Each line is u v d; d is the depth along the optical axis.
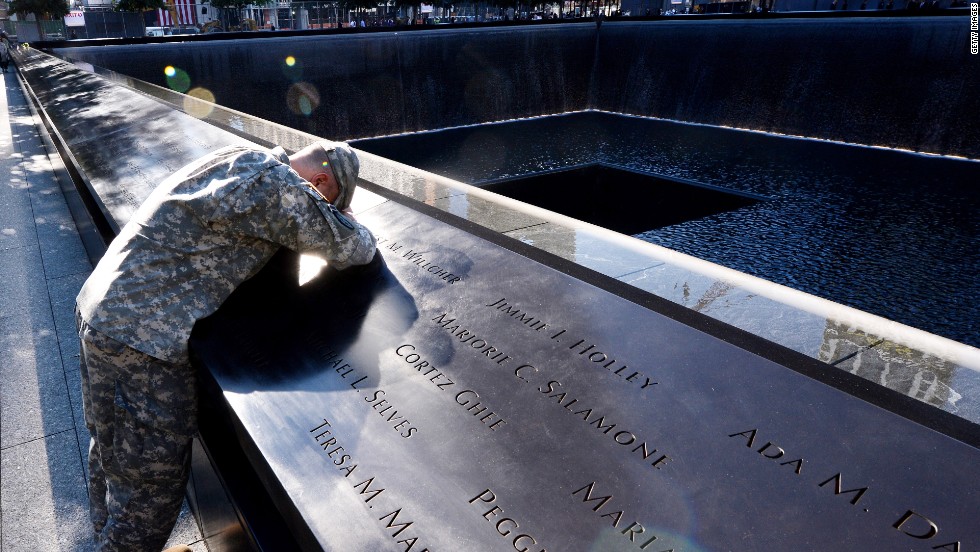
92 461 2.49
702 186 20.58
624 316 2.17
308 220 2.22
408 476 1.66
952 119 22.30
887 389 1.76
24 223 7.05
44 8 57.22
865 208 18.14
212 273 2.25
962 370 2.07
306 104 24.88
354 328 2.30
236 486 2.26
